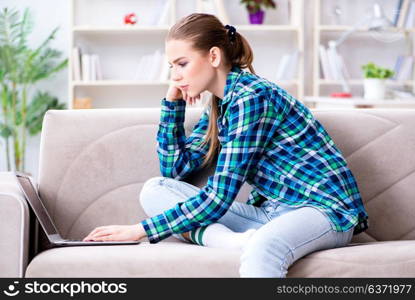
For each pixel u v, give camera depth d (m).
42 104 6.89
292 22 7.15
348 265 2.02
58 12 7.11
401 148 2.64
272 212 2.32
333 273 2.02
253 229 2.17
